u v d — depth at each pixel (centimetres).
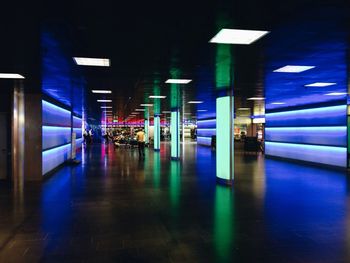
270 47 488
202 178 1082
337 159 1337
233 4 316
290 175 1166
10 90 988
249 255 425
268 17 354
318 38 441
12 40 442
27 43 458
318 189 891
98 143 3644
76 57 548
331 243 470
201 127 3416
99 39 437
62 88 948
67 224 561
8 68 644
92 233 512
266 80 823
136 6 318
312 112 1502
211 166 1424
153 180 1039
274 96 1227
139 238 489
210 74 723
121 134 4088
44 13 338
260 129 3603
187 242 472
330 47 490
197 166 1424
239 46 480
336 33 417
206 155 2025
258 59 573
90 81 816
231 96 966
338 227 546
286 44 471
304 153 1565
